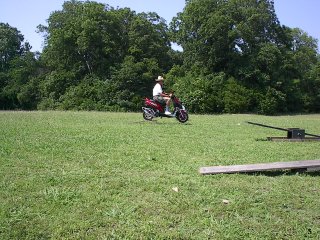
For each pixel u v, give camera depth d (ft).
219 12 136.98
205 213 14.87
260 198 16.80
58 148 27.02
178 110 51.62
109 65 140.97
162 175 20.12
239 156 26.50
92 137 33.22
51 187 17.40
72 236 12.62
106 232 12.99
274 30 146.92
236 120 67.15
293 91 145.48
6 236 12.49
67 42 140.46
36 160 22.86
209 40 139.95
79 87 132.98
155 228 13.35
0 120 49.08
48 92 140.46
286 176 20.80
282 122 69.92
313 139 37.09
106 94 129.29
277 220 14.48
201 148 29.30
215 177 20.03
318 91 154.10
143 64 135.64
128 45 148.15
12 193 16.42
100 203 15.51
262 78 135.95
